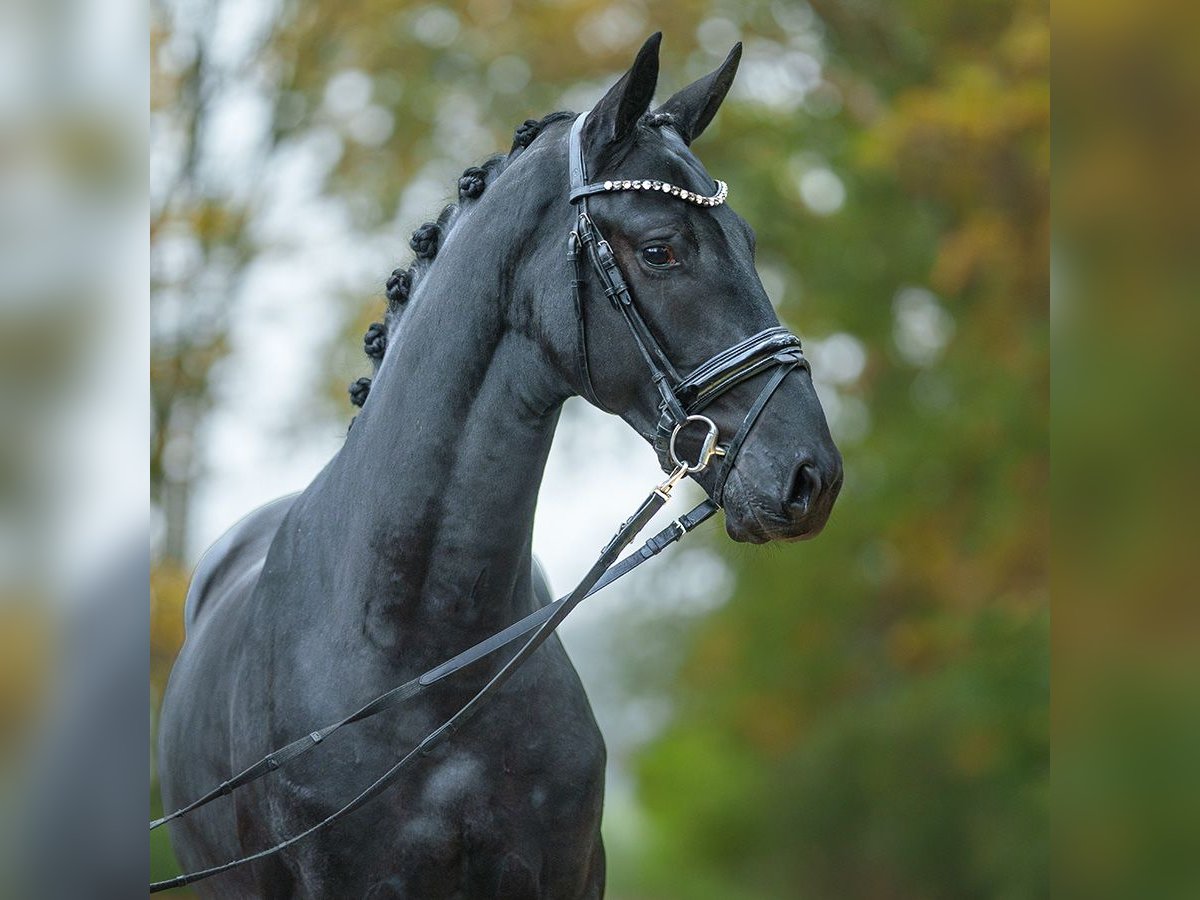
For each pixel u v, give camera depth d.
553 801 5.74
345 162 23.02
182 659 7.85
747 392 5.16
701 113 6.05
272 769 5.57
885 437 23.98
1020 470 21.27
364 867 5.59
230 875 6.61
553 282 5.45
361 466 5.88
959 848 23.70
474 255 5.69
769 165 24.05
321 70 22.75
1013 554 21.17
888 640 24.56
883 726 23.48
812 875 28.28
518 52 23.17
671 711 37.31
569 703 5.94
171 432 20.75
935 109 19.12
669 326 5.23
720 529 6.06
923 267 23.36
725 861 33.50
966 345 22.47
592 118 5.48
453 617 5.64
